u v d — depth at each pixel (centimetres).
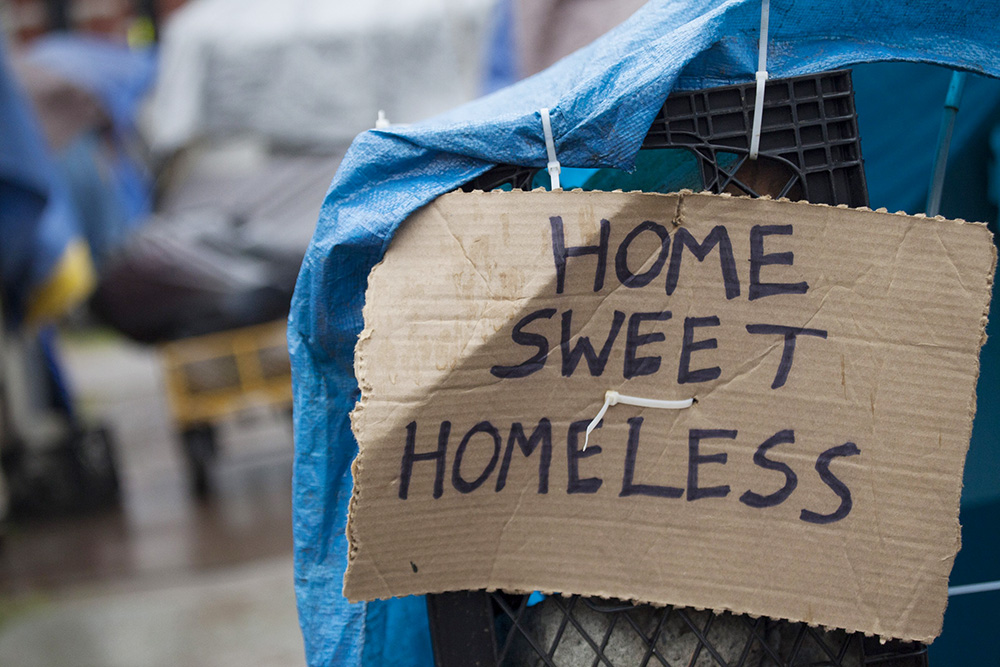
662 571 146
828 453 143
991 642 204
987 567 205
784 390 143
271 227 632
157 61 909
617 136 144
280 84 609
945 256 142
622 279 143
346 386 162
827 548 144
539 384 144
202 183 675
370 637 171
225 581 445
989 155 208
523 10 470
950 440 143
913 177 212
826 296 142
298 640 358
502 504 146
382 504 145
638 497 145
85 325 1853
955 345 143
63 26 1359
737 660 154
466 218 144
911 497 144
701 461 144
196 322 612
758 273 142
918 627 145
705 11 160
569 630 157
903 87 205
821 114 146
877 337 143
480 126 146
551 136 145
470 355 143
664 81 142
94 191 847
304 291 157
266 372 634
